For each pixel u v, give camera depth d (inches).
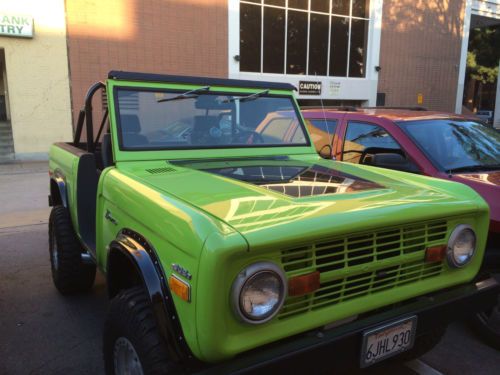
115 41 549.0
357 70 746.8
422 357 127.3
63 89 531.5
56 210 155.4
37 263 199.6
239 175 104.4
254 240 68.0
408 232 87.8
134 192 93.4
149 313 79.4
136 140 117.3
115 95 117.9
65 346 130.7
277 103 141.9
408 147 161.2
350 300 83.4
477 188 135.3
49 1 506.3
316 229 73.6
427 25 792.3
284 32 667.4
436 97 839.1
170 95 124.3
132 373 84.4
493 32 1189.1
